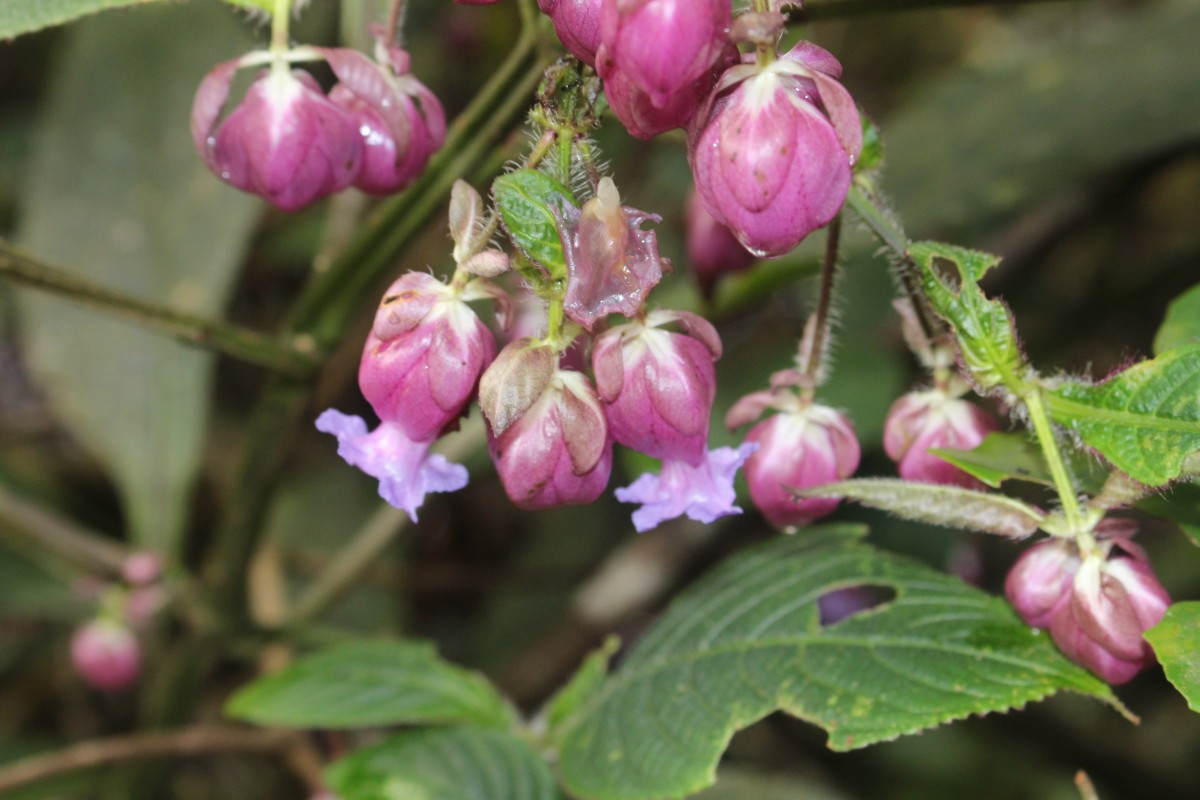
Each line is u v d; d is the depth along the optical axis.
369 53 0.47
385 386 0.39
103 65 0.64
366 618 0.74
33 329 0.62
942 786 0.80
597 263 0.38
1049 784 0.80
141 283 0.62
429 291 0.39
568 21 0.38
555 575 0.76
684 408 0.39
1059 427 0.40
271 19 0.42
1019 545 0.72
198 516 0.78
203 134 0.41
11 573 0.64
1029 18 0.88
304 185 0.41
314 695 0.49
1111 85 0.66
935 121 0.70
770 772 0.79
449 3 0.79
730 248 0.49
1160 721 0.84
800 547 0.45
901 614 0.43
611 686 0.46
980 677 0.41
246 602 0.54
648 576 0.74
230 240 0.62
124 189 0.63
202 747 0.54
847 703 0.42
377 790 0.45
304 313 0.49
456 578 0.75
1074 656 0.40
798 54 0.38
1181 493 0.41
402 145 0.42
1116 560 0.40
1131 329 0.82
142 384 0.61
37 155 0.64
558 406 0.39
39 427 0.83
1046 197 0.65
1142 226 0.83
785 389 0.43
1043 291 0.81
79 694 0.76
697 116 0.38
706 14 0.37
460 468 0.40
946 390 0.42
